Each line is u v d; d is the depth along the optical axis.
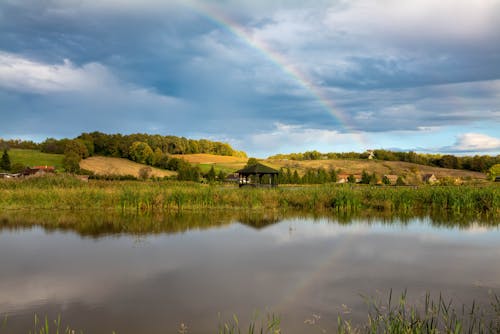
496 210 25.08
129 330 7.14
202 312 7.99
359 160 142.88
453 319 7.46
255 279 10.32
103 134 118.81
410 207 27.17
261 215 24.17
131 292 9.27
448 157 136.00
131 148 105.38
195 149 147.12
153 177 74.69
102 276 10.58
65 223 20.28
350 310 8.09
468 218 22.86
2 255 13.05
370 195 29.20
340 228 18.88
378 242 15.29
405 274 10.80
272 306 8.34
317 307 8.27
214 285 9.77
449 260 12.41
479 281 10.15
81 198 27.72
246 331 7.04
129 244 14.87
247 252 13.50
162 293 9.20
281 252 13.48
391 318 7.13
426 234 17.16
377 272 10.98
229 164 120.81
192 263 11.95
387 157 153.25
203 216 23.52
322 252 13.52
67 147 98.25
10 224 19.92
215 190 30.34
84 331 7.09
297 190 32.28
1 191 29.47
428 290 9.41
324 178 83.75
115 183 41.56
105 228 18.66
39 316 7.82
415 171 108.56
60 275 10.68
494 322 7.29
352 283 9.98
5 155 84.62
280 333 6.95
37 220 21.41
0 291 9.37
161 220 21.56
